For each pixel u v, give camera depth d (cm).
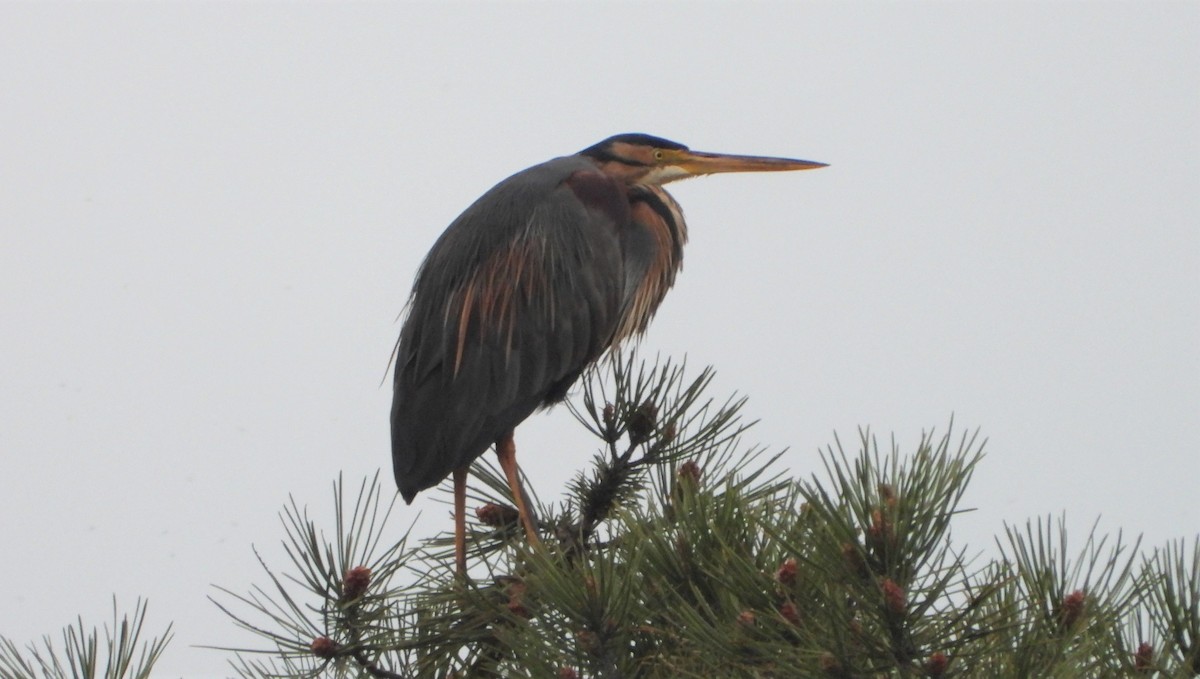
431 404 1083
